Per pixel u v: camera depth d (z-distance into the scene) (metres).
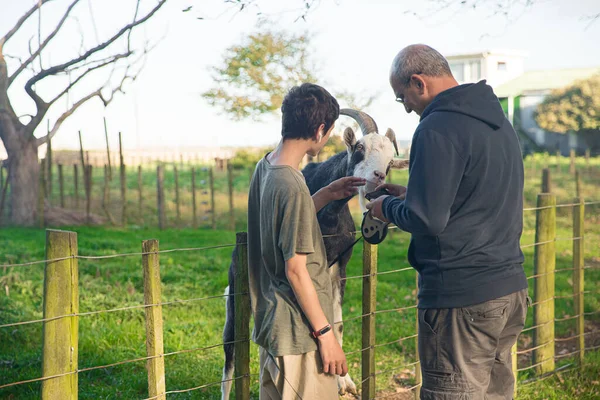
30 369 4.69
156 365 2.88
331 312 2.67
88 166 15.73
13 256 9.12
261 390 2.83
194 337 5.73
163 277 8.10
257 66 19.91
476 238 2.55
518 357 5.33
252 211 2.80
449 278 2.58
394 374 4.97
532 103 32.56
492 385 2.89
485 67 29.02
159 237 12.74
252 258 2.80
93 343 5.32
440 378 2.66
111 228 14.71
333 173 4.26
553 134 32.16
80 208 17.69
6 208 16.19
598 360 5.00
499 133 2.58
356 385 4.73
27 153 15.88
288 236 2.48
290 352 2.59
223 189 21.06
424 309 2.68
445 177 2.43
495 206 2.56
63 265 2.59
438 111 2.56
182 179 23.50
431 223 2.40
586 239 11.39
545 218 4.83
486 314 2.55
